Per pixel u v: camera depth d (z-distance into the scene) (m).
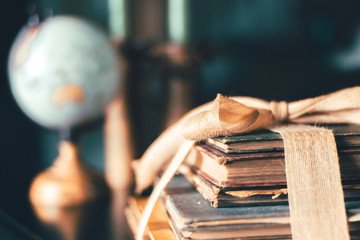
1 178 1.48
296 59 1.61
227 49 1.61
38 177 1.25
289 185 0.83
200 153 0.91
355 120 0.89
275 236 0.83
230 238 0.83
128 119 1.38
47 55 1.16
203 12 1.57
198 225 0.81
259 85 1.62
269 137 0.84
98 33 1.21
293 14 1.60
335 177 0.83
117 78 1.23
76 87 1.17
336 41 1.57
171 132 0.96
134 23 1.41
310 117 0.91
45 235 1.08
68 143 1.25
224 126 0.84
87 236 1.07
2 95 2.01
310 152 0.83
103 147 1.73
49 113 1.19
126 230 1.09
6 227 1.15
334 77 1.57
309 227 0.82
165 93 1.36
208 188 0.86
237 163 0.84
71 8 1.82
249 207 0.85
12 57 1.24
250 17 1.61
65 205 1.21
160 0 1.41
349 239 0.82
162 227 0.93
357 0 1.53
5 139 1.87
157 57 1.35
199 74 1.37
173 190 0.95
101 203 1.23
